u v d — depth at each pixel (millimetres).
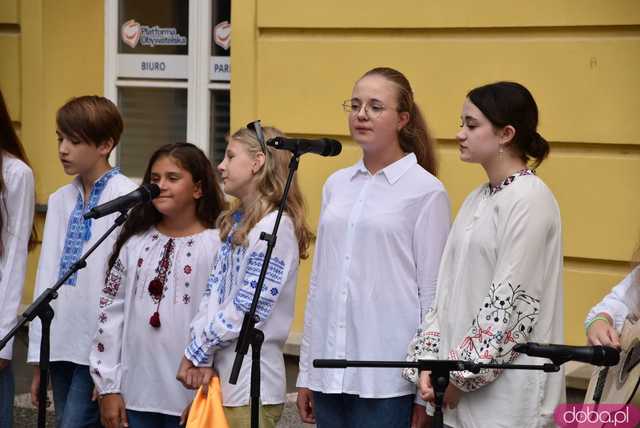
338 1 9039
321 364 4715
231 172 6090
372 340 5785
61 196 6996
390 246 5797
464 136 5438
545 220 5211
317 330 5996
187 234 6371
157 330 6230
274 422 6066
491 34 8508
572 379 7812
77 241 6801
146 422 6309
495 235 5281
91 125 6762
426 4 8688
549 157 8305
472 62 8570
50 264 6918
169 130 10781
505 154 5391
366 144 5898
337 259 5918
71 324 6750
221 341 5871
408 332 5773
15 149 6793
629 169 8055
